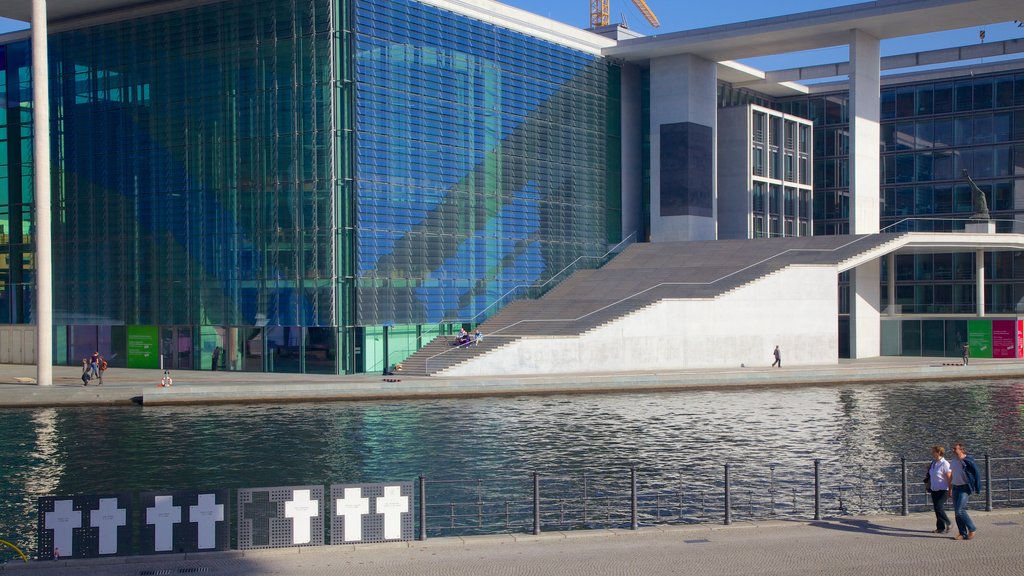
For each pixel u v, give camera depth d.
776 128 89.81
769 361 63.91
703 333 61.84
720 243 74.38
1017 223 84.88
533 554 19.19
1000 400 48.94
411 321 63.84
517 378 52.69
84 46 69.19
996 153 92.06
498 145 70.19
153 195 66.50
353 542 19.94
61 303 70.31
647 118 82.38
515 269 71.25
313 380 53.44
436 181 65.69
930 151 95.25
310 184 60.94
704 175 80.81
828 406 46.59
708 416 43.19
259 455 34.00
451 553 19.25
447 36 66.56
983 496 27.78
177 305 65.56
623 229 80.69
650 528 21.28
